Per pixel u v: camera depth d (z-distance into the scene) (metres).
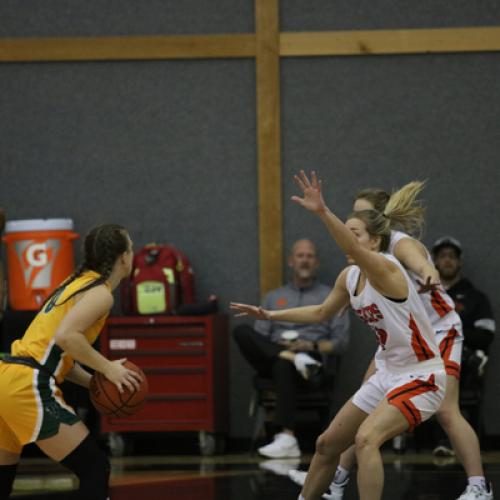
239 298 21.80
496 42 21.47
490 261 21.61
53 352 10.91
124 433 20.28
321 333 20.38
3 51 21.83
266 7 21.59
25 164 21.98
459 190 21.64
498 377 21.31
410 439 21.28
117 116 21.94
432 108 21.64
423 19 21.56
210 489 15.27
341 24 21.64
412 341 11.21
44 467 18.45
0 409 10.76
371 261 10.80
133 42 21.80
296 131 21.75
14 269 20.42
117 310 21.98
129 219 21.94
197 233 21.89
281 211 21.69
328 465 11.91
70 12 21.86
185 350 19.94
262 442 21.03
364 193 13.91
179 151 21.89
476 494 12.72
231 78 21.80
